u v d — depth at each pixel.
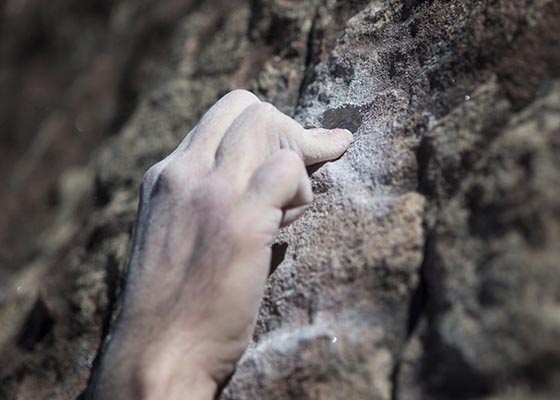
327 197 0.67
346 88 0.73
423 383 0.57
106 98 1.31
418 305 0.60
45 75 1.69
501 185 0.58
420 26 0.70
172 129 0.92
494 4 0.65
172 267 0.62
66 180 1.28
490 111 0.62
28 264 1.12
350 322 0.61
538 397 0.52
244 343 0.63
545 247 0.54
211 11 1.01
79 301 0.83
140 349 0.62
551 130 0.57
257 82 0.83
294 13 0.85
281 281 0.66
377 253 0.62
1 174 1.55
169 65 1.01
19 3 1.80
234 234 0.61
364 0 0.78
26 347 0.84
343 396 0.59
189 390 0.61
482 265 0.56
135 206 0.87
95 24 1.68
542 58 0.61
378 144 0.67
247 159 0.63
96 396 0.63
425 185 0.63
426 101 0.66
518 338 0.53
